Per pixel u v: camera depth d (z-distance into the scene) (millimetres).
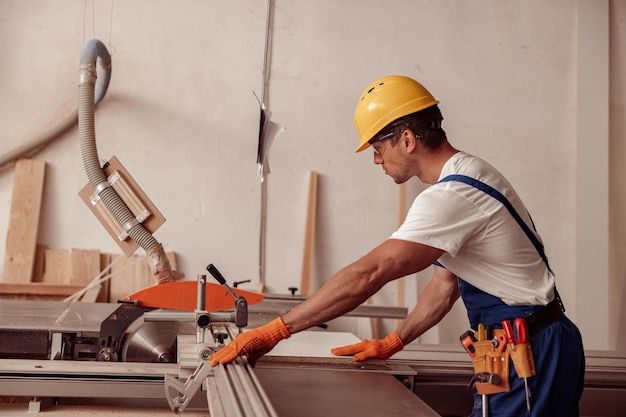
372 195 4676
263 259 4562
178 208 4492
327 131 4641
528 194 4812
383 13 4699
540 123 4828
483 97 4781
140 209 2908
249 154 4562
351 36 4668
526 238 1768
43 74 4375
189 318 2047
